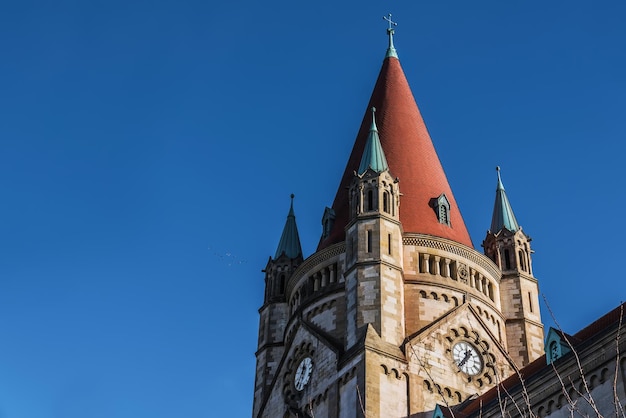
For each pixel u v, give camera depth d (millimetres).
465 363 68125
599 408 42719
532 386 47188
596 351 44000
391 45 93000
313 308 72438
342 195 80438
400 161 79438
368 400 61125
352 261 69875
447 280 71875
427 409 63344
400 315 67188
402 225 74312
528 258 79125
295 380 70750
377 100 86250
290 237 86875
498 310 74500
